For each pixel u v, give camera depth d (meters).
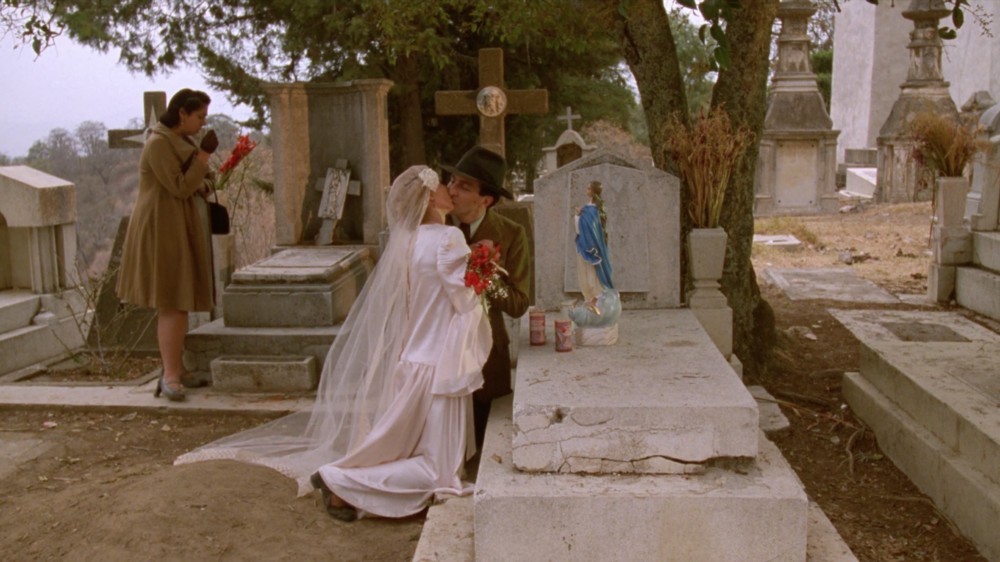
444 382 4.34
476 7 8.66
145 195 5.93
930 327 8.20
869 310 8.92
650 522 3.49
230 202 10.25
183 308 5.96
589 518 3.50
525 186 19.48
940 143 9.15
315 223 8.10
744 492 3.49
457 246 4.35
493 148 8.83
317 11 13.25
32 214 7.44
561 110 17.20
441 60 12.66
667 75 6.41
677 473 3.67
